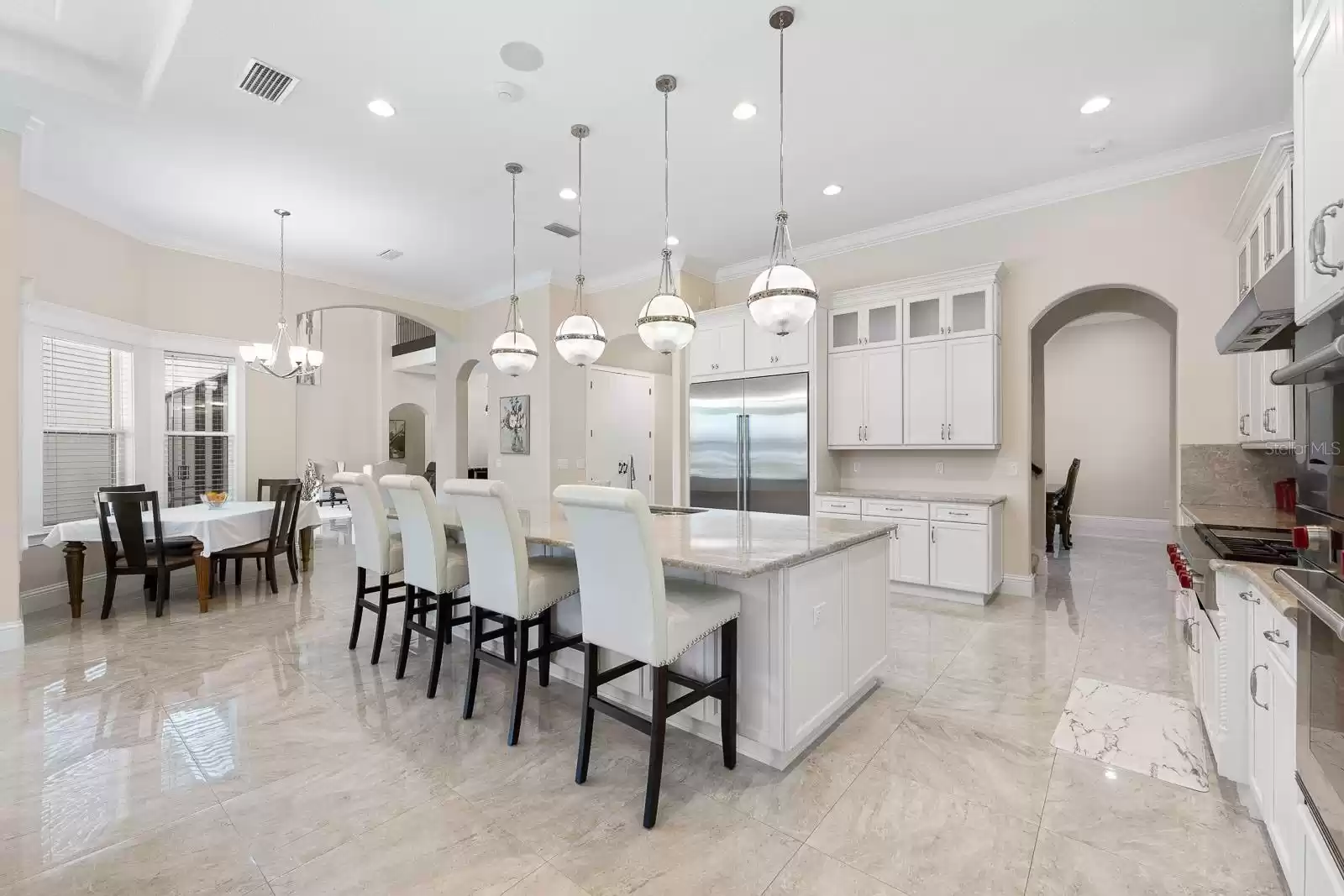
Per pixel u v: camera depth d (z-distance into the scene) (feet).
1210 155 12.23
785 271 8.87
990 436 14.37
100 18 9.18
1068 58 9.49
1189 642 8.20
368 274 20.99
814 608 7.66
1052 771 7.07
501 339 13.71
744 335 17.84
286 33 8.94
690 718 8.05
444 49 9.30
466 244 17.97
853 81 10.10
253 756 7.45
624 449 25.22
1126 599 14.69
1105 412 25.45
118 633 12.24
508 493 7.83
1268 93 10.41
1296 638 4.63
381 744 7.75
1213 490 12.23
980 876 5.38
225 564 16.49
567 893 5.17
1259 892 5.13
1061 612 13.55
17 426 11.24
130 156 12.58
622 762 7.36
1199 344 12.44
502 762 7.34
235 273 18.80
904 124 11.44
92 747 7.64
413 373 40.34
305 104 10.77
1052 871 5.42
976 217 15.14
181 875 5.38
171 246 17.43
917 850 5.72
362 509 10.87
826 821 6.17
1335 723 3.70
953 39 9.05
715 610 6.94
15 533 11.23
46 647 11.41
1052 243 14.21
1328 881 3.87
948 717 8.46
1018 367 14.82
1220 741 6.49
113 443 16.22
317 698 9.17
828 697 8.02
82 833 5.95
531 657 7.98
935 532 14.66
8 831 5.98
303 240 17.63
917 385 15.44
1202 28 8.77
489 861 5.59
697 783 6.88
